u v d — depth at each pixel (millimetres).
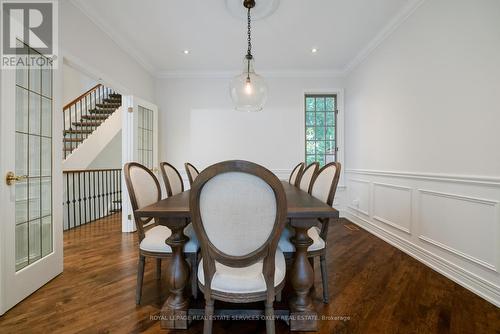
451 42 1892
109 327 1354
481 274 1660
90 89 5516
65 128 5004
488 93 1611
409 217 2402
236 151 4086
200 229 1029
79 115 5234
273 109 4074
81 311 1496
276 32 2830
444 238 1966
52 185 1923
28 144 1739
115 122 4871
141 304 1571
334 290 1738
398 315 1454
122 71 3084
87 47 2396
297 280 1356
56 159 1960
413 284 1820
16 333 1307
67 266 2146
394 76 2643
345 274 1983
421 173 2219
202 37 2943
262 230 1026
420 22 2229
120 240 2885
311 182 1985
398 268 2096
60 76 2012
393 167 2672
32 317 1439
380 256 2367
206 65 3787
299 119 4070
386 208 2814
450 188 1906
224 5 2348
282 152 4078
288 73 4012
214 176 972
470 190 1737
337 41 3041
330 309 1517
